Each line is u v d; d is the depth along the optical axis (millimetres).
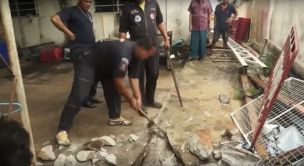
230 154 2553
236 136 2955
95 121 3451
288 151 2459
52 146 2922
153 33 3527
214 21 6984
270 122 3027
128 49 2641
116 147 2861
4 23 1936
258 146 2688
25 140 871
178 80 5059
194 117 3541
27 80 5543
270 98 2594
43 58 7133
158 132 3121
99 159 2658
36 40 7723
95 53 2768
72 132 3186
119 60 2605
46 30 7645
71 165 2600
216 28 6891
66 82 5336
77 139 3043
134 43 2688
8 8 1936
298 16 4371
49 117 3658
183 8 7039
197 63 6105
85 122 3426
